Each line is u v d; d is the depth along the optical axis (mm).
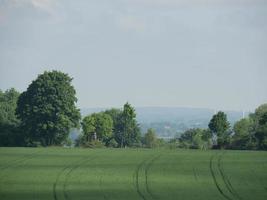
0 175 110125
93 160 136875
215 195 91000
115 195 90188
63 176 109188
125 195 90250
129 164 128500
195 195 90875
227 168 122188
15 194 90625
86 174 112000
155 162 132875
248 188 97625
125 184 100750
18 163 129625
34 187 97000
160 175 111750
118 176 109812
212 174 113500
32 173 112875
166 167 123500
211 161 135375
